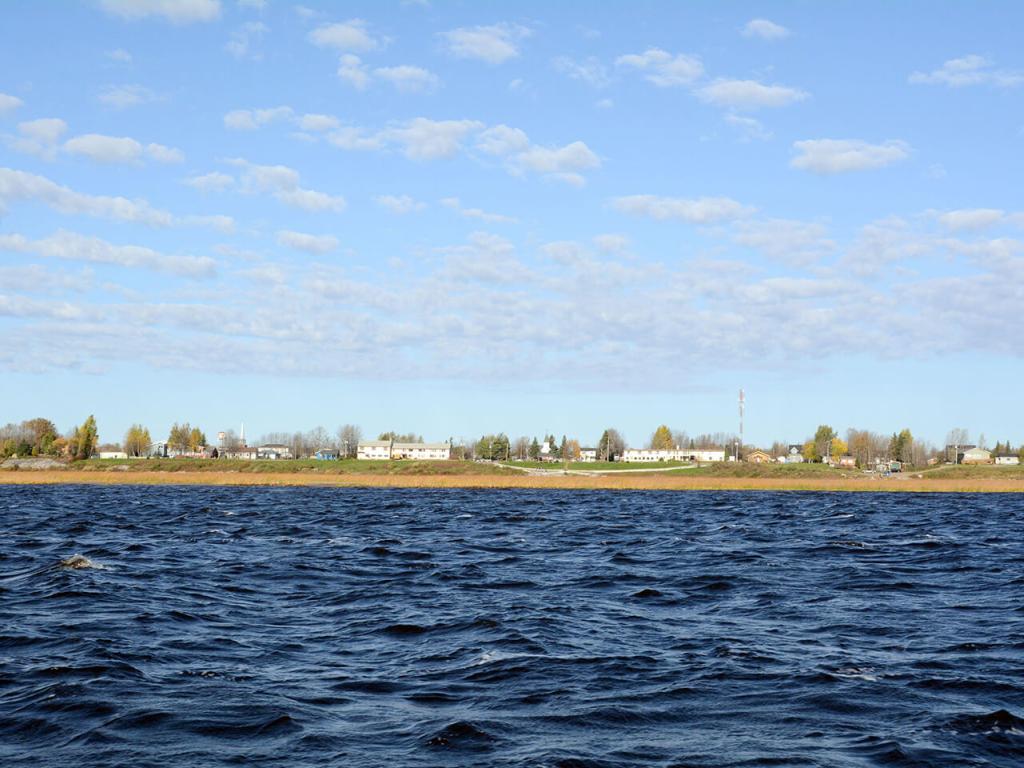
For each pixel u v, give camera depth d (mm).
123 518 72812
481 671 21031
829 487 148875
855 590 34344
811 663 22000
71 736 16062
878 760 15156
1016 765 15023
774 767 14750
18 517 73438
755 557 45656
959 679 20422
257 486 149875
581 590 34438
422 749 15461
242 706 17891
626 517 80000
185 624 26547
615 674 20859
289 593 33094
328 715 17438
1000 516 83500
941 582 36719
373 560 43875
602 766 14719
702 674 20844
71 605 29234
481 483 153875
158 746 15562
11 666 21000
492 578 37562
